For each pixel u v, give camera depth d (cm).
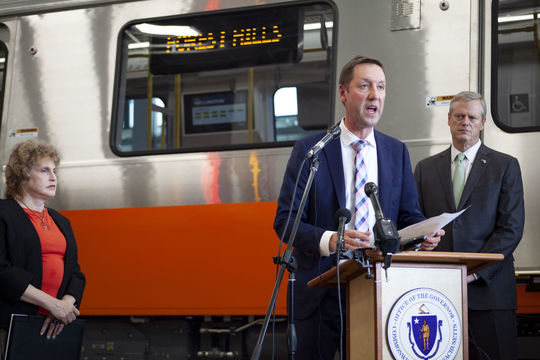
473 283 311
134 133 455
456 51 397
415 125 397
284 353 423
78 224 456
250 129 432
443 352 222
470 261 224
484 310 309
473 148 338
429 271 224
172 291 433
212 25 450
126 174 450
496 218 324
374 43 410
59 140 468
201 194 433
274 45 435
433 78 398
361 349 231
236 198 426
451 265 227
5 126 481
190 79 450
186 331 450
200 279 428
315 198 276
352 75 276
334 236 248
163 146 449
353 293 241
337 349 282
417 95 399
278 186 419
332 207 276
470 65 394
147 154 448
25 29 488
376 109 273
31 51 484
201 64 450
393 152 284
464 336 224
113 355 461
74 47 475
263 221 418
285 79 430
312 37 427
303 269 275
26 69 483
